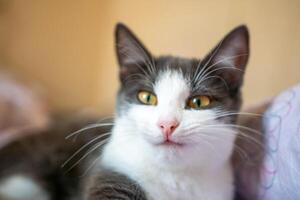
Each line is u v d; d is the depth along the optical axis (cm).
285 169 25
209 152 26
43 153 35
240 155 30
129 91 29
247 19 50
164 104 27
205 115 26
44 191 34
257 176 28
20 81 58
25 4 65
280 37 48
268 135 28
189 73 28
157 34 60
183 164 26
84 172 31
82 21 69
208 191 27
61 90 70
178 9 57
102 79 70
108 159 28
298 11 46
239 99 30
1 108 48
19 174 35
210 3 53
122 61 31
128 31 30
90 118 39
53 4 67
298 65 46
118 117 30
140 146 27
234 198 30
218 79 28
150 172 27
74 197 33
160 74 29
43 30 67
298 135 24
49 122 46
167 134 25
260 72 49
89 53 70
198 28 55
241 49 29
